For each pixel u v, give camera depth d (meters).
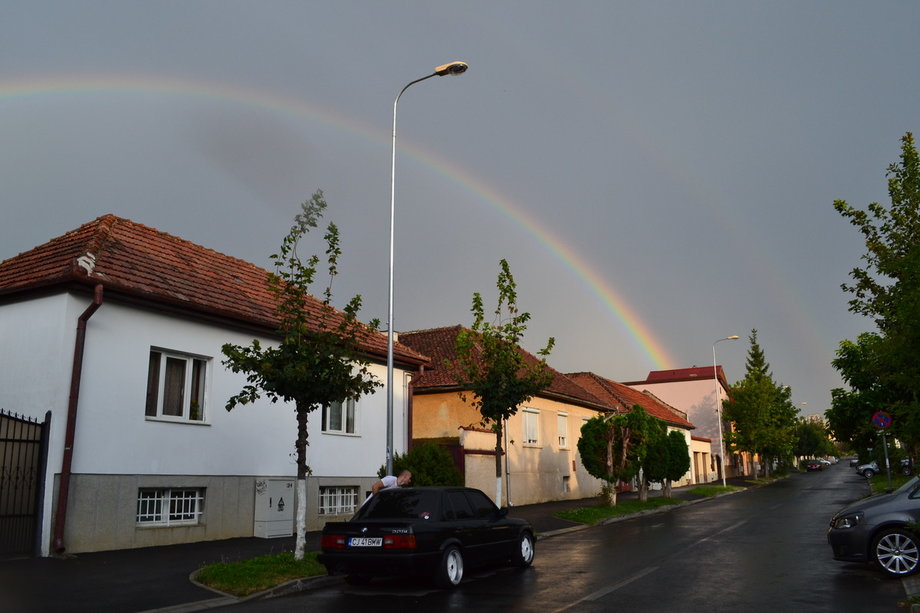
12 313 13.12
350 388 11.97
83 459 12.35
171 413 14.30
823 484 45.81
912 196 14.10
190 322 14.66
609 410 38.28
